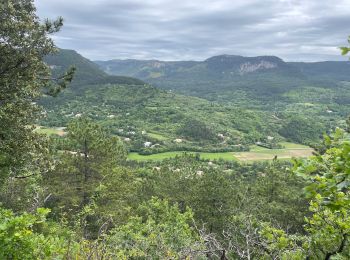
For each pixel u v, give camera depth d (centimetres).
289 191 2638
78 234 846
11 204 1622
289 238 602
